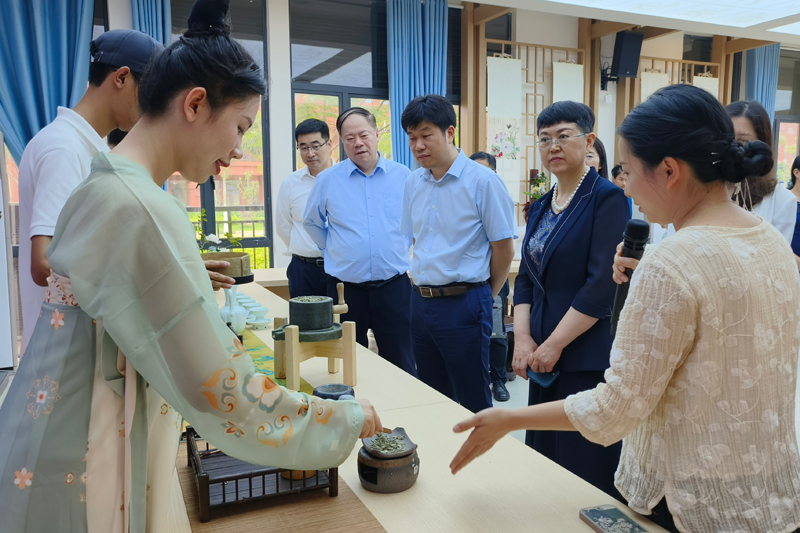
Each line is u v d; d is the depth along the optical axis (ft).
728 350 2.99
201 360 2.68
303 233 12.23
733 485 3.06
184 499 3.76
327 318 5.91
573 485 3.94
